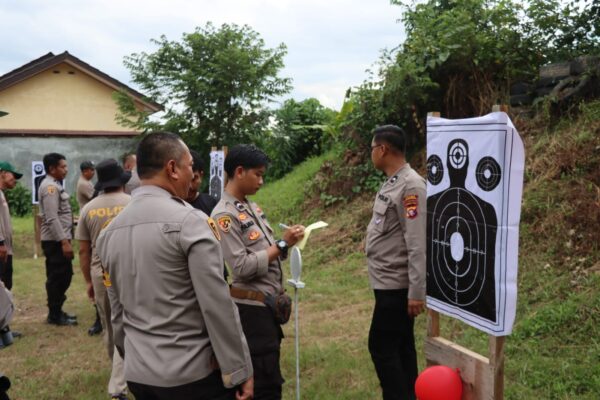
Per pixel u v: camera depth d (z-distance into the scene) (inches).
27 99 719.1
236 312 94.2
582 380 145.6
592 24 308.7
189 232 91.0
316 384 171.8
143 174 97.4
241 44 581.3
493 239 97.6
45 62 700.7
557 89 286.0
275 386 124.6
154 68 571.5
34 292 313.1
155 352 90.7
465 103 334.3
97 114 753.0
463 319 107.2
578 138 252.5
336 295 256.2
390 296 135.2
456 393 106.7
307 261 313.1
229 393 95.6
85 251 174.4
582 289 187.8
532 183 253.9
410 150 357.4
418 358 178.7
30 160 632.4
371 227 139.9
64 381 190.5
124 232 94.9
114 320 102.1
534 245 222.7
